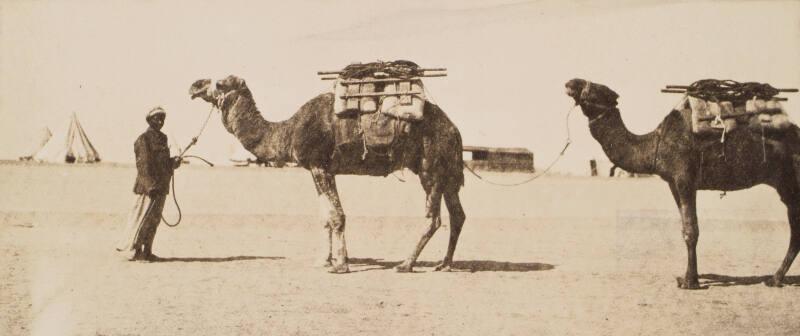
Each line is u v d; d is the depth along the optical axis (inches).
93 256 404.5
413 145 375.2
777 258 421.7
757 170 339.3
